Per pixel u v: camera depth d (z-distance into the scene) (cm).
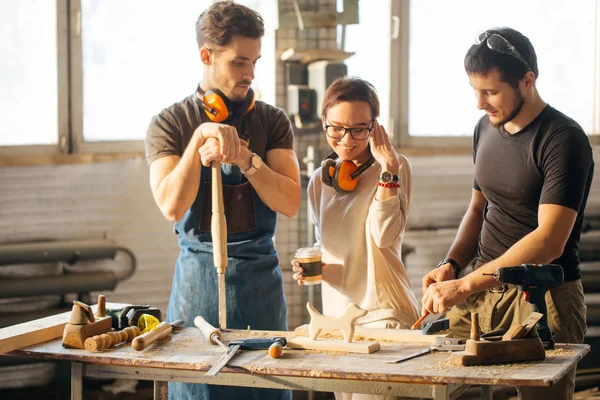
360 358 195
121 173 375
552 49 425
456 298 212
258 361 195
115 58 376
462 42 411
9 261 357
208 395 239
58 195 366
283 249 388
